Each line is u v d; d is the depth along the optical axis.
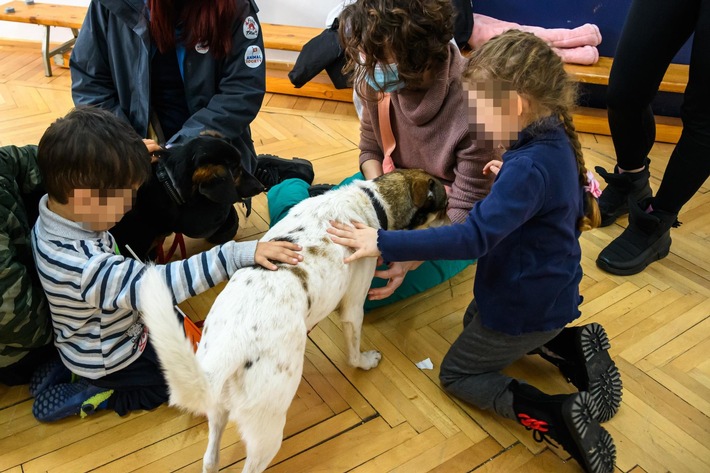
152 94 2.33
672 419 1.78
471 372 1.75
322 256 1.50
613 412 1.77
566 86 1.38
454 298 2.26
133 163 1.48
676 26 2.08
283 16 3.94
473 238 1.37
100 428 1.69
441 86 1.76
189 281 1.49
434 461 1.64
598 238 2.61
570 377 1.85
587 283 2.33
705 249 2.56
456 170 1.92
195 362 1.16
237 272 1.45
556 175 1.37
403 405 1.81
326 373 1.91
